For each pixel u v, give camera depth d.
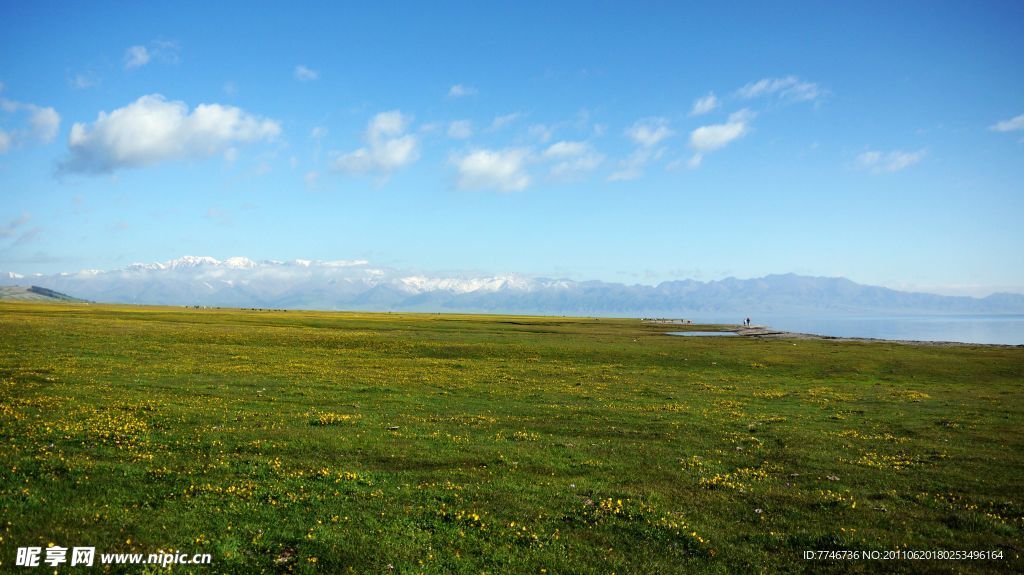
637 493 21.92
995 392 52.91
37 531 15.74
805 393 50.53
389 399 41.03
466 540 17.41
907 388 55.22
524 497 21.09
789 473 25.61
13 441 23.92
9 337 63.72
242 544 16.20
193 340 72.69
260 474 22.00
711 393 49.44
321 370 54.09
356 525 17.86
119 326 84.25
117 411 31.05
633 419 36.88
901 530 19.05
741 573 16.20
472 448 27.81
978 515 20.16
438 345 79.81
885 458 28.08
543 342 90.81
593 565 16.39
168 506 18.28
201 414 31.92
